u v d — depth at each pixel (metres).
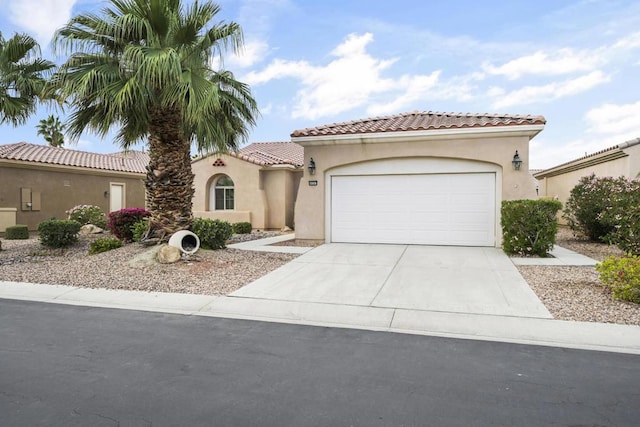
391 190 14.49
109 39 10.79
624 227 10.90
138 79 10.03
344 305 7.35
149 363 4.81
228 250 12.95
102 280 9.27
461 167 13.76
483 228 13.64
